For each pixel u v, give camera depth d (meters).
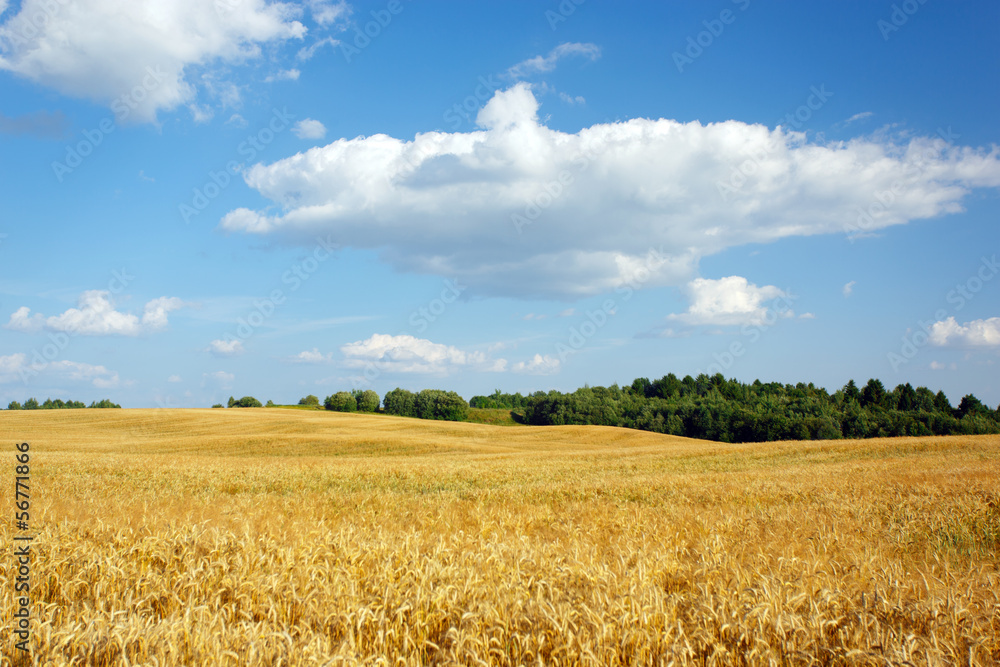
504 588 5.96
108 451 43.75
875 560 7.54
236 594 6.14
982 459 30.78
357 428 61.94
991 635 5.25
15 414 70.50
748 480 20.38
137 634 4.84
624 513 12.04
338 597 5.86
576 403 96.44
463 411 105.62
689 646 4.74
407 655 4.94
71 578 6.75
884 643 4.98
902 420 79.06
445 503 15.32
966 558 8.73
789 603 5.53
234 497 16.84
